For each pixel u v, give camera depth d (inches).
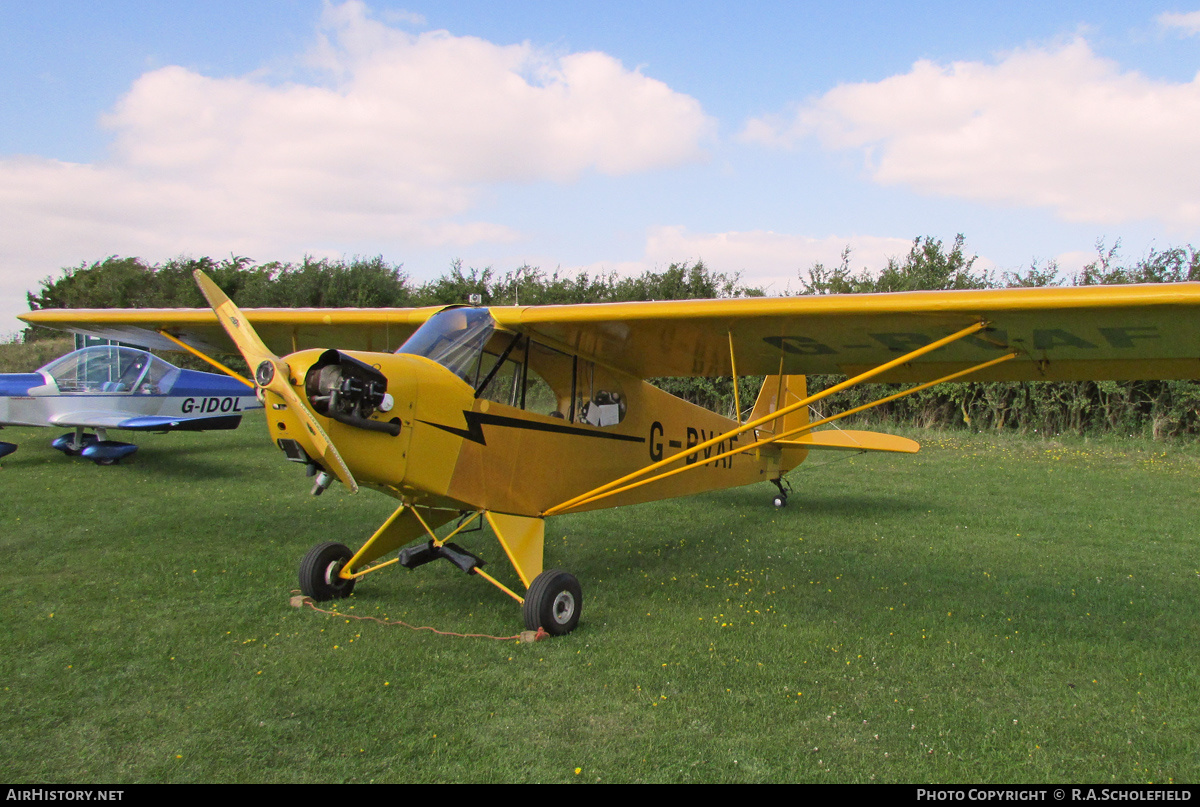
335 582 172.6
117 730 107.9
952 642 148.9
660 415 230.8
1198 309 122.4
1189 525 268.4
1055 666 137.6
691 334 176.1
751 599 178.2
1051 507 303.6
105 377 394.6
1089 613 169.2
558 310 166.1
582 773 98.3
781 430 299.7
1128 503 311.3
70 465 365.7
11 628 147.7
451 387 158.1
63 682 123.4
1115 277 567.8
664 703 119.2
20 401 362.6
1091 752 106.7
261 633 148.3
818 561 217.0
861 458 452.1
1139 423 518.3
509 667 133.6
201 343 264.7
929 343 164.4
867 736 109.6
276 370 129.7
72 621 152.3
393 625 154.6
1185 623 163.0
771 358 194.4
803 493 339.3
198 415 439.8
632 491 221.5
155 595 170.9
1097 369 167.3
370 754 102.5
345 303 858.1
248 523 251.1
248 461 393.1
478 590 182.9
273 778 96.2
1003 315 137.1
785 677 130.4
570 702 119.3
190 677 126.3
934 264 645.3
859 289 649.6
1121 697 124.9
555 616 150.1
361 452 139.9
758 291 705.6
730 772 99.1
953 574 202.5
